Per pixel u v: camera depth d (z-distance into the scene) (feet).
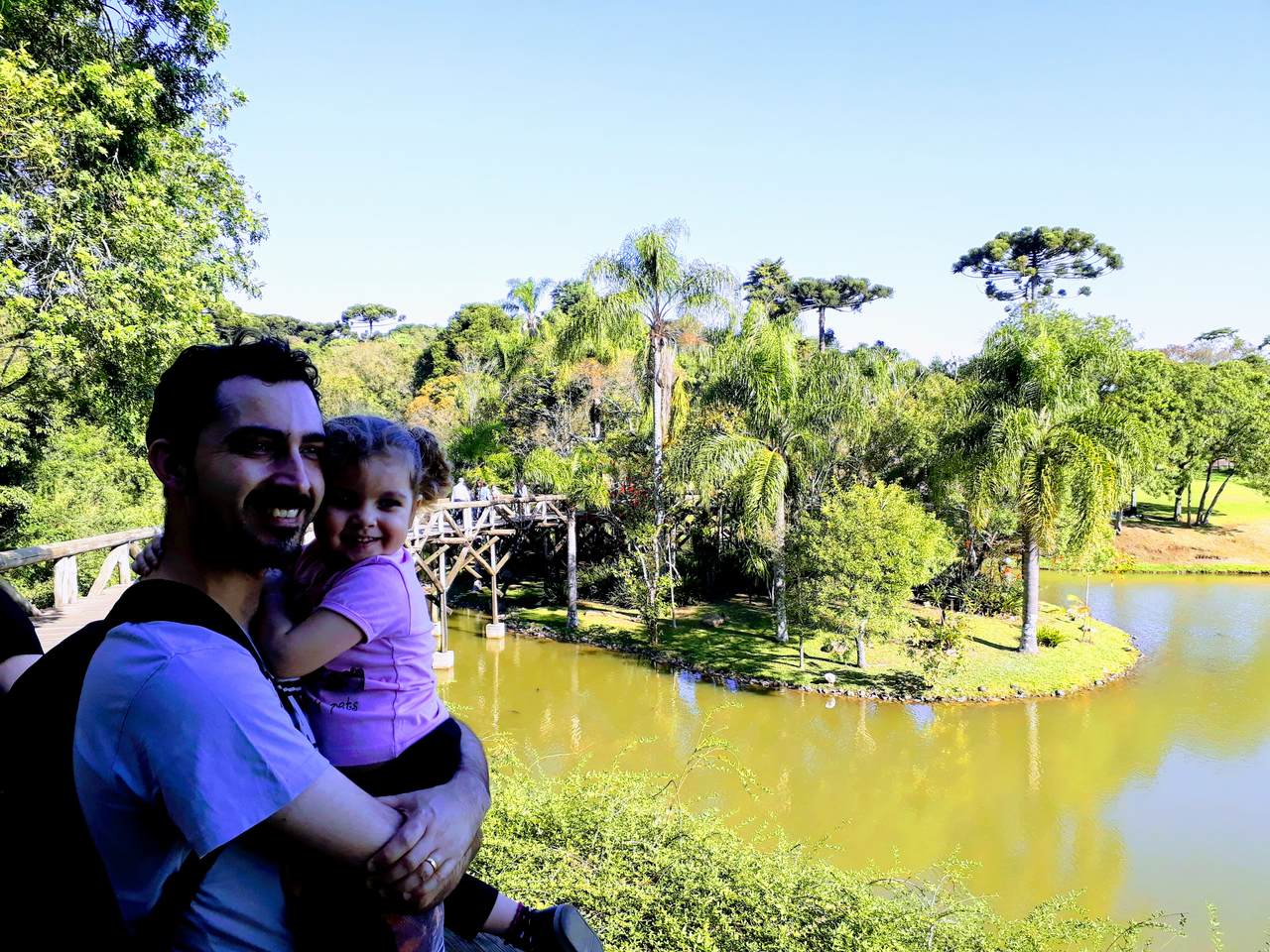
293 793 3.15
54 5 28.53
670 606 73.72
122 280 28.37
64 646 3.19
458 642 67.21
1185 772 43.98
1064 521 58.39
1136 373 114.83
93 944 2.94
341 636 4.66
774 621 69.62
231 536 3.43
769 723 49.80
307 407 3.65
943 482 63.00
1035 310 62.44
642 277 65.21
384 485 5.01
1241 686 57.67
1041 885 33.40
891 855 35.53
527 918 6.44
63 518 44.91
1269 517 127.95
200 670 3.05
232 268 37.81
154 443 3.50
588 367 98.12
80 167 28.17
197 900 3.15
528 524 71.97
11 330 32.48
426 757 4.90
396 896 3.52
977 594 72.84
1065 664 60.13
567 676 58.34
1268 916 31.27
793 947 14.05
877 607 54.90
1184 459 119.55
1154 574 104.32
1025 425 57.88
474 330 130.62
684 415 68.33
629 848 16.15
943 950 16.47
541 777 21.81
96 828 2.96
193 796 2.92
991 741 47.65
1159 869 34.78
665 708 52.13
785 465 59.47
